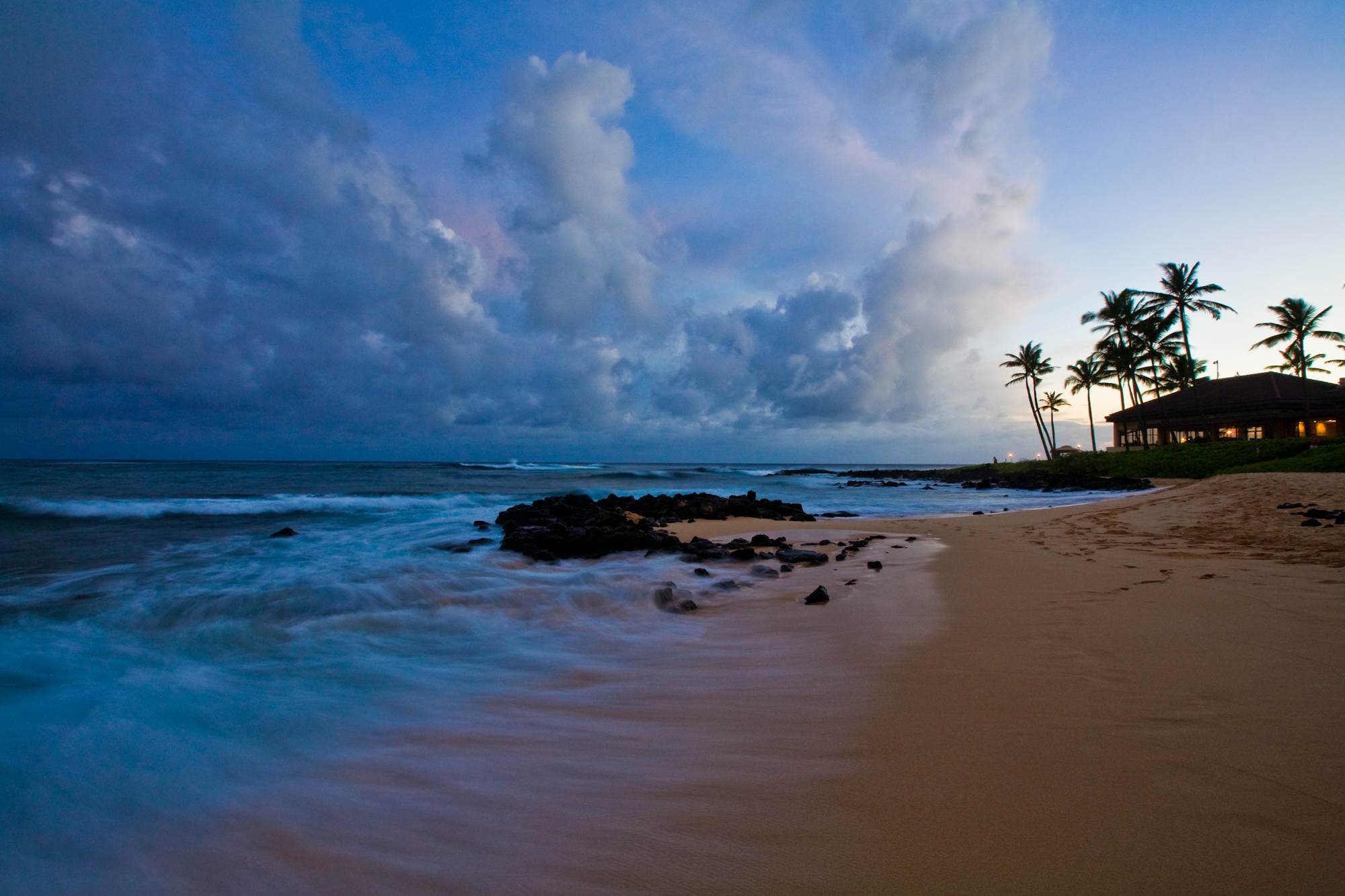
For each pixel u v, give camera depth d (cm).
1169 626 428
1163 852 177
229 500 1967
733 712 325
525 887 181
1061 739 258
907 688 340
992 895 164
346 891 183
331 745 293
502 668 430
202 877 193
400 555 1002
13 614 576
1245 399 4850
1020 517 1518
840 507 2452
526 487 3516
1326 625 410
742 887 175
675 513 1800
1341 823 186
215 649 470
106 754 277
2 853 204
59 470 4288
